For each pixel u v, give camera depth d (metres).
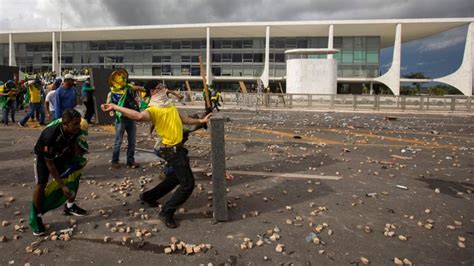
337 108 26.83
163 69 56.44
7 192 5.57
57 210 4.80
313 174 6.90
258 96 28.14
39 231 4.05
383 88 54.69
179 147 4.36
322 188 6.00
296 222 4.55
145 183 6.08
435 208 5.11
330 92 34.44
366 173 7.05
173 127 4.34
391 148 9.91
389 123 17.20
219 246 3.88
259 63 53.84
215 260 3.59
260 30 49.41
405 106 25.80
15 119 15.55
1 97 13.45
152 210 4.87
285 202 5.28
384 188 6.05
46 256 3.63
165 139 4.36
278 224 4.48
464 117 21.72
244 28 48.44
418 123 17.44
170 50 56.03
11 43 54.75
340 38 51.91
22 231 4.18
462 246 3.93
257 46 53.78
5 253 3.68
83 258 3.61
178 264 3.50
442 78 47.91
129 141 7.18
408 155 8.96
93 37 55.38
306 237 4.12
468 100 25.16
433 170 7.36
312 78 34.41
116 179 6.34
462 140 11.70
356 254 3.74
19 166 7.19
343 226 4.45
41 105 13.38
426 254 3.76
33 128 12.75
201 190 5.71
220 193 4.48
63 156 4.11
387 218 4.72
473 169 7.49
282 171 7.11
